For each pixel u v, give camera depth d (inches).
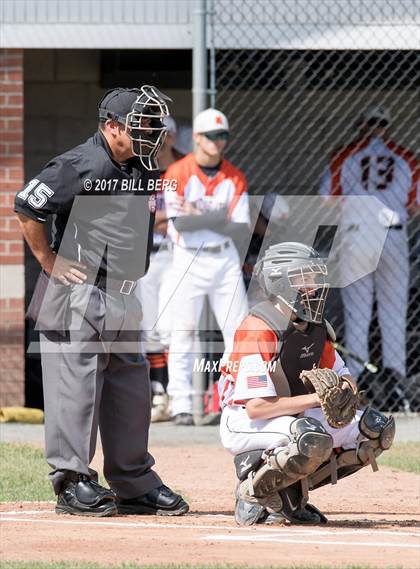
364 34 1469.0
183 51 1785.2
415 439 1312.7
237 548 693.3
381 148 1473.9
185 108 1808.6
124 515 840.3
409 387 1496.1
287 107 1689.2
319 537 740.7
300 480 801.6
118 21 1456.7
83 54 1839.3
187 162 1291.8
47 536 730.2
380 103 1589.6
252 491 803.4
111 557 663.8
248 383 791.7
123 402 838.5
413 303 1561.3
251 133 1731.1
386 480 1090.7
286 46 1459.2
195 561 650.2
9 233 1439.5
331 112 1696.6
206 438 1309.1
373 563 645.9
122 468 847.1
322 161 1708.9
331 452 799.1
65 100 1843.0
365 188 1466.5
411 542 725.9
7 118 1444.4
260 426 800.9
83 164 794.2
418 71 1625.2
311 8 1459.2
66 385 812.0
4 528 761.6
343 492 1026.1
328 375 788.6
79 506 819.4
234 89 1702.8
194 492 995.9
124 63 1795.0
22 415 1412.4
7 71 1444.4
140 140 796.0
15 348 1441.9
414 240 1561.3
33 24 1449.3
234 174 1298.0
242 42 1449.3
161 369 1449.3
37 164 1845.5
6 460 1125.1
